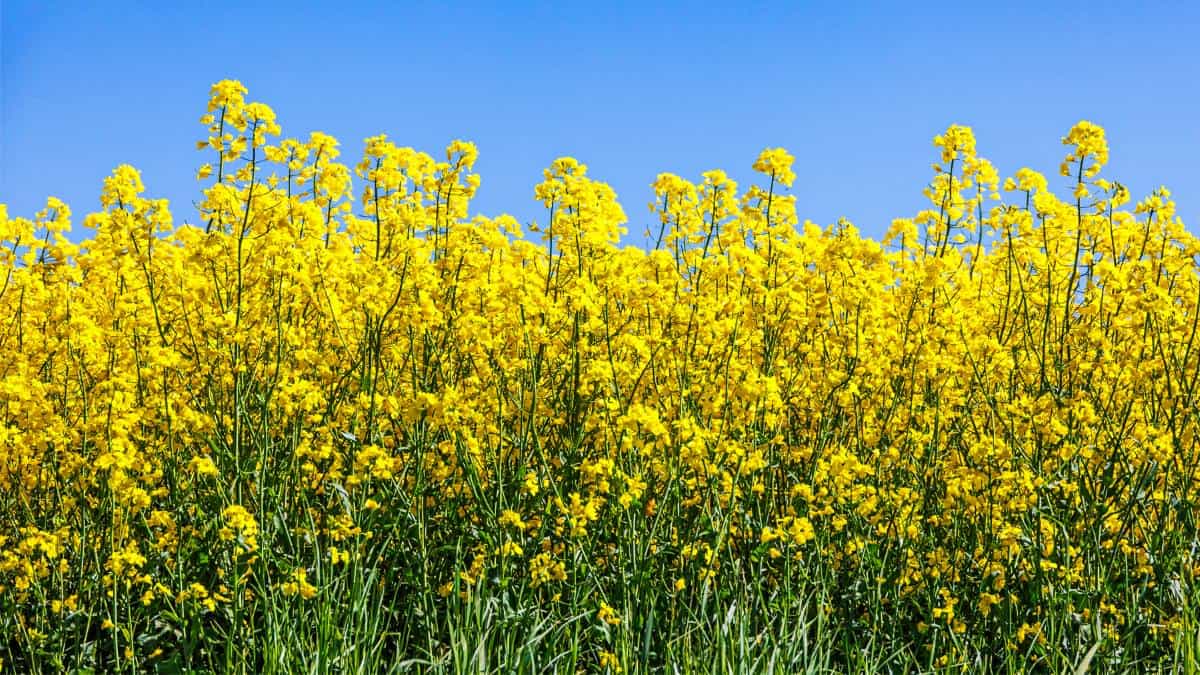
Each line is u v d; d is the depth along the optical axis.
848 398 3.44
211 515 3.22
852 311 3.53
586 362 3.42
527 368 3.40
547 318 3.46
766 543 3.23
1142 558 3.31
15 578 3.16
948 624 3.18
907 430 3.43
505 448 3.38
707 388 3.39
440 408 3.21
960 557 3.31
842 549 3.32
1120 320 3.53
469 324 3.40
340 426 3.36
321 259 3.47
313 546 3.13
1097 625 3.13
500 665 3.01
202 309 3.46
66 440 3.21
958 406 3.52
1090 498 3.28
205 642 3.10
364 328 3.48
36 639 3.08
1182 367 3.42
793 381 3.54
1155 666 3.16
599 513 3.30
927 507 3.34
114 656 3.09
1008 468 3.31
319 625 3.02
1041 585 3.21
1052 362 3.54
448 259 3.54
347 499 3.16
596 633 3.13
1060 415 3.31
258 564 3.14
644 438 3.23
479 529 3.24
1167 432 3.34
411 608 3.19
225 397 3.40
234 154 3.37
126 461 3.06
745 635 3.04
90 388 3.46
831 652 3.17
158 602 3.15
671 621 3.13
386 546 3.21
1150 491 3.33
